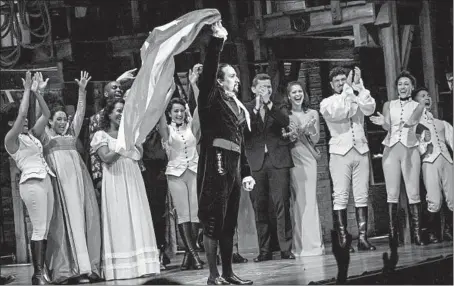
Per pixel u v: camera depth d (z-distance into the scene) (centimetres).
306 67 1425
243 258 1127
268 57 1362
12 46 1371
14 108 1404
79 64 1354
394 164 1202
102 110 1095
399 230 1237
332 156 1166
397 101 1215
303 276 940
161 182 1123
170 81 987
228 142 886
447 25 1356
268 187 1128
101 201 1052
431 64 1318
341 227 1162
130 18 1387
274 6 1356
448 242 1226
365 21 1259
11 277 1096
